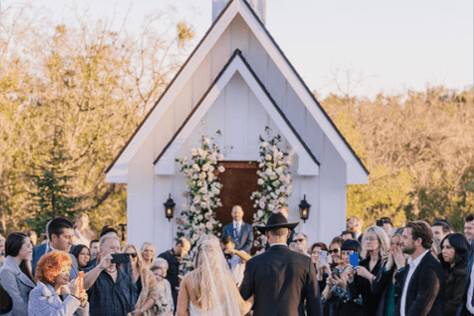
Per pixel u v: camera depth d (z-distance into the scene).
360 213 31.34
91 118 32.16
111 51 32.91
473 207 33.75
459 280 10.81
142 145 19.67
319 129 19.80
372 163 38.88
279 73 19.97
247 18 19.44
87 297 10.34
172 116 19.83
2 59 31.94
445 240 10.94
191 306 10.23
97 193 31.73
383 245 11.85
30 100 32.09
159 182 19.62
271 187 18.92
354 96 45.78
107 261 10.59
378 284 11.27
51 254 9.34
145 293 12.68
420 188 35.19
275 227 10.28
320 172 19.72
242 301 10.27
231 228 18.12
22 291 10.02
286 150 19.48
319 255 14.20
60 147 26.59
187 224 19.05
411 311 9.83
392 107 44.91
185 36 33.50
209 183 19.02
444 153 41.59
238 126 19.55
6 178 30.06
